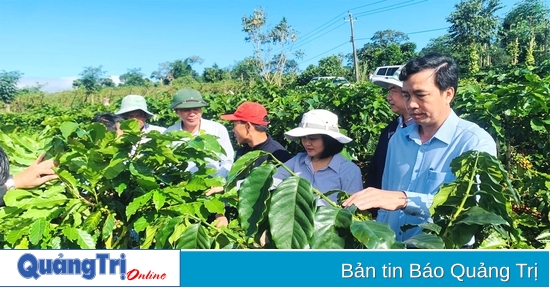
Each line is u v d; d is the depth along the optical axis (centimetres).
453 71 216
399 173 248
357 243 156
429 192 227
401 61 4422
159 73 6594
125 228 216
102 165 210
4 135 264
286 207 145
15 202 208
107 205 219
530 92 450
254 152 168
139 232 220
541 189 340
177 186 218
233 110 1038
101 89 3912
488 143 219
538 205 353
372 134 689
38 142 286
